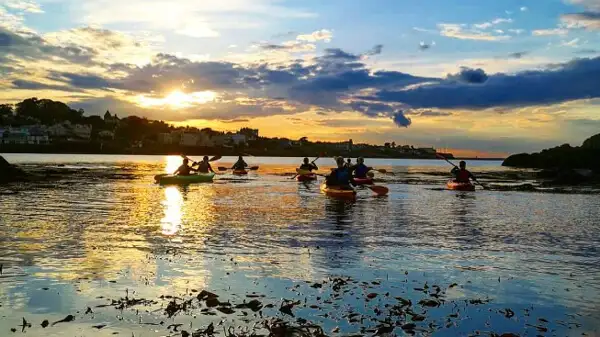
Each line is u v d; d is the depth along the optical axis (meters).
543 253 9.40
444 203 19.47
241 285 6.98
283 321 5.56
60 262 8.13
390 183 34.16
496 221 14.01
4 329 5.19
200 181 31.48
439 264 8.41
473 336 5.22
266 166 72.44
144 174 41.66
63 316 5.62
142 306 6.00
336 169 22.25
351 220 13.88
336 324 5.50
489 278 7.53
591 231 12.17
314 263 8.37
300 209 16.59
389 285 7.10
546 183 34.94
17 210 15.35
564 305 6.27
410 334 5.26
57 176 36.59
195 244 9.86
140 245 9.69
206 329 5.29
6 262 8.07
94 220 13.24
